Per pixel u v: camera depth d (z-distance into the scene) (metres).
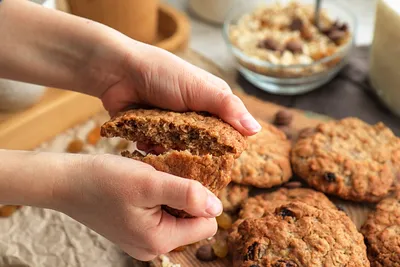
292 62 0.53
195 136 0.31
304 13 0.60
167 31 0.60
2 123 0.46
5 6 0.36
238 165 0.41
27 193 0.30
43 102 0.48
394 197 0.39
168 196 0.28
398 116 0.51
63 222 0.42
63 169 0.30
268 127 0.45
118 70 0.36
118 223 0.30
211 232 0.32
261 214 0.38
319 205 0.37
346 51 0.53
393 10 0.46
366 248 0.36
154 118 0.31
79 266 0.39
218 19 0.63
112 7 0.52
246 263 0.34
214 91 0.33
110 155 0.31
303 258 0.33
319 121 0.47
